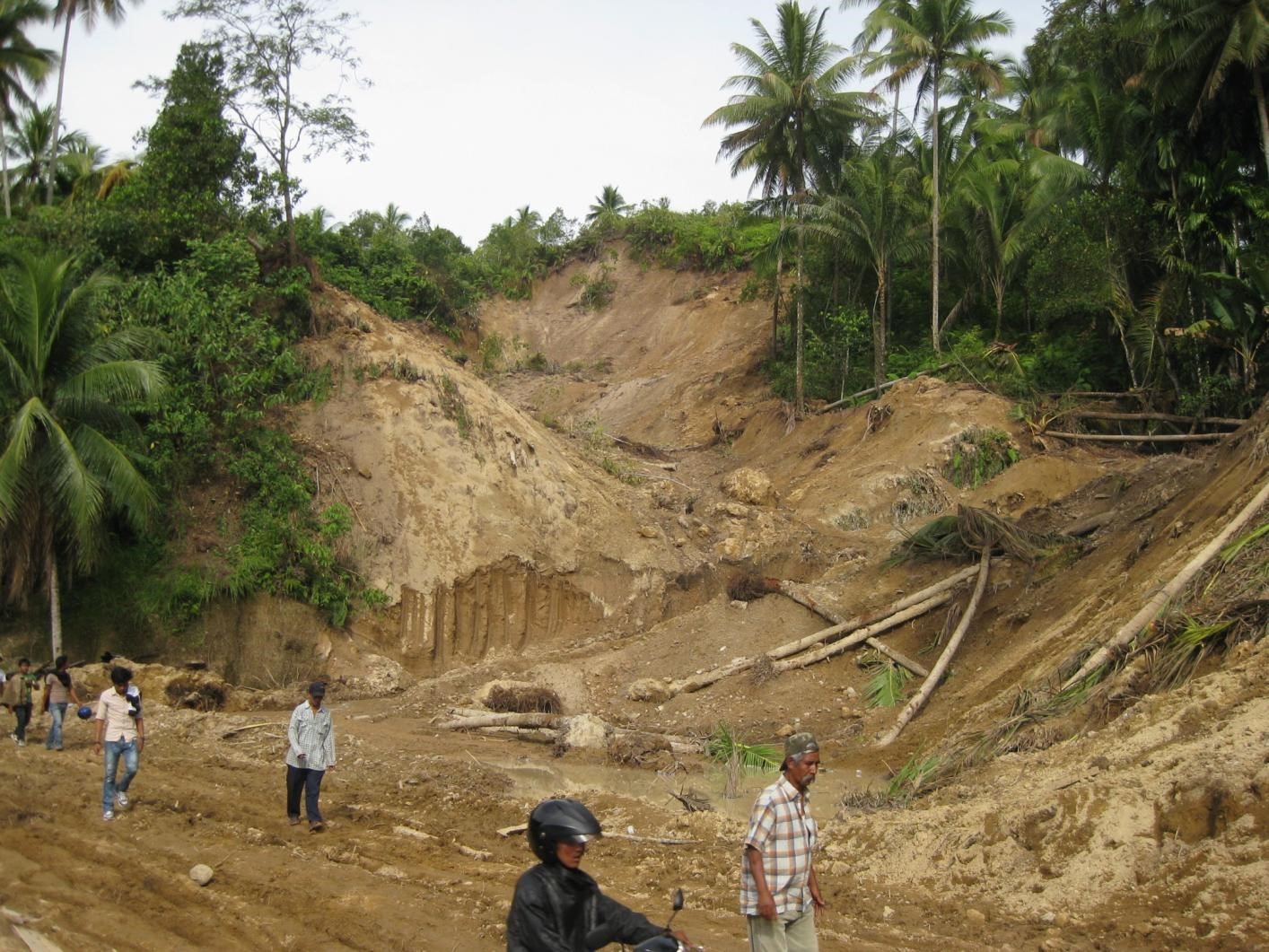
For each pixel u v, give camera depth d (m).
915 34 34.59
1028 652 17.08
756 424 38.06
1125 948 7.64
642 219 57.97
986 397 31.64
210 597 21.89
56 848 9.82
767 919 5.93
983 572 21.11
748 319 47.88
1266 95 27.23
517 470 25.91
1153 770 9.45
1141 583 15.91
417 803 13.10
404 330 30.08
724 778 16.28
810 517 28.56
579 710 21.00
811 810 13.86
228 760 15.12
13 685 15.70
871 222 35.38
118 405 21.62
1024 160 35.38
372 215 52.19
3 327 20.52
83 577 21.72
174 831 10.57
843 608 22.58
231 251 26.75
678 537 26.67
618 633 24.56
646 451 34.84
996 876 9.40
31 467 20.16
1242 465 17.20
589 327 55.06
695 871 10.22
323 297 28.09
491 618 24.08
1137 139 30.11
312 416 25.91
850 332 36.59
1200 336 27.23
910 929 8.52
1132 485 23.72
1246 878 7.81
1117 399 31.20
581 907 4.97
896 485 28.92
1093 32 31.17
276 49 28.94
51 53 34.97
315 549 22.77
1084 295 30.55
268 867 9.28
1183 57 25.88
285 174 28.95
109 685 19.33
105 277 21.81
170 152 28.84
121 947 7.55
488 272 58.69
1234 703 10.12
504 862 10.22
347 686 21.84
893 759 16.59
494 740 18.62
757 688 20.61
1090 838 9.15
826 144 38.16
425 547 24.09
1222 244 26.89
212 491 23.75
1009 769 12.02
